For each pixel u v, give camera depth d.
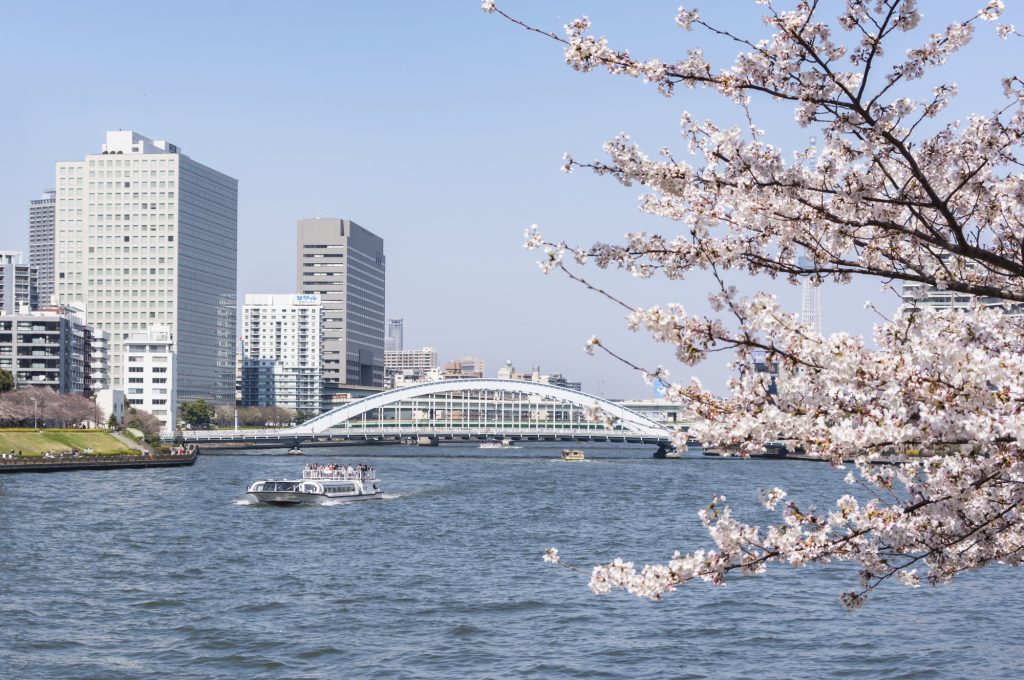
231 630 52.12
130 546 83.50
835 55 14.21
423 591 62.66
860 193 15.02
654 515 109.56
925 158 15.73
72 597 60.38
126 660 46.41
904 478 17.17
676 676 44.09
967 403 13.77
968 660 46.09
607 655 47.47
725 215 15.94
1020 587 61.31
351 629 52.56
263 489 126.25
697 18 14.30
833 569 67.44
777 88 14.46
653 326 15.04
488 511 115.94
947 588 61.28
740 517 99.06
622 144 15.53
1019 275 15.02
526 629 52.56
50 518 102.94
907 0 13.59
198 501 127.75
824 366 14.59
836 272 15.75
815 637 50.53
